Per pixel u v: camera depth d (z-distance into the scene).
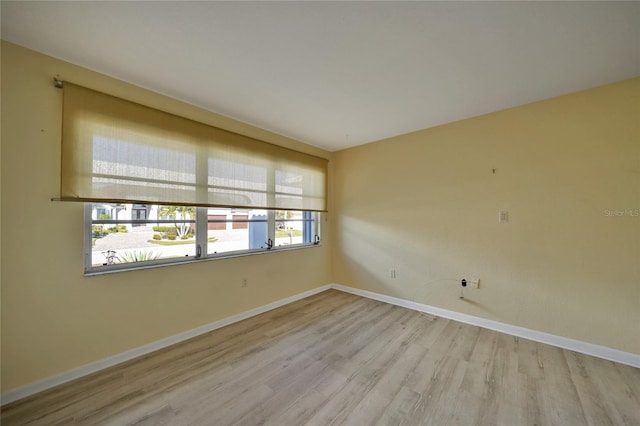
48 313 1.87
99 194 2.05
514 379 1.98
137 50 1.83
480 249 2.93
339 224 4.36
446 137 3.18
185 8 1.46
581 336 2.37
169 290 2.48
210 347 2.44
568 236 2.44
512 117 2.73
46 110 1.87
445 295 3.19
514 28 1.60
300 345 2.49
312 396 1.80
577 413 1.65
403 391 1.85
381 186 3.82
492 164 2.86
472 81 2.23
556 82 2.24
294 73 2.12
